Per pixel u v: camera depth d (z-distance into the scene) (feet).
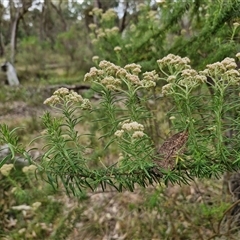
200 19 6.43
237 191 6.56
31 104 19.51
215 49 5.52
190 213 6.86
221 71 3.12
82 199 7.68
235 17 4.79
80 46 34.04
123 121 3.53
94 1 24.68
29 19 49.47
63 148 3.01
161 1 6.12
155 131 6.88
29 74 32.32
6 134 2.92
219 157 3.12
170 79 3.19
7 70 29.68
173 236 6.72
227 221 6.17
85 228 7.66
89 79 3.37
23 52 36.11
